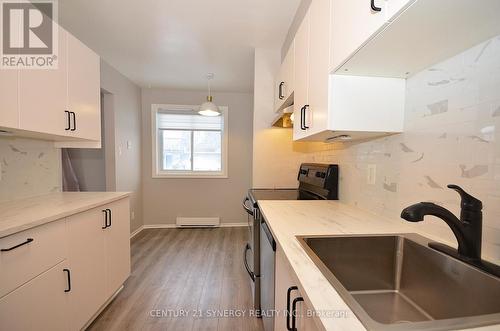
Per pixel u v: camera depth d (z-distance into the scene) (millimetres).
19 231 1006
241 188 3996
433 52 795
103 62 2771
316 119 1157
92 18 1917
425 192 925
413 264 851
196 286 2082
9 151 1591
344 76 1018
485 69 701
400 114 1048
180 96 3887
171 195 3910
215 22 1975
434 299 767
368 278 904
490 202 697
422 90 941
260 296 1654
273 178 2504
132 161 3500
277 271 1004
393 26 645
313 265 671
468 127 754
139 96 3742
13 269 992
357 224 1060
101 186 3238
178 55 2623
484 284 628
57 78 1515
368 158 1304
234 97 3957
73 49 1663
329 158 1827
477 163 727
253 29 2078
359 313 468
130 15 1874
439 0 525
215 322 1627
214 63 2836
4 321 958
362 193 1360
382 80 1034
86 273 1459
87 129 1821
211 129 3967
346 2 857
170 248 2996
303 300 568
